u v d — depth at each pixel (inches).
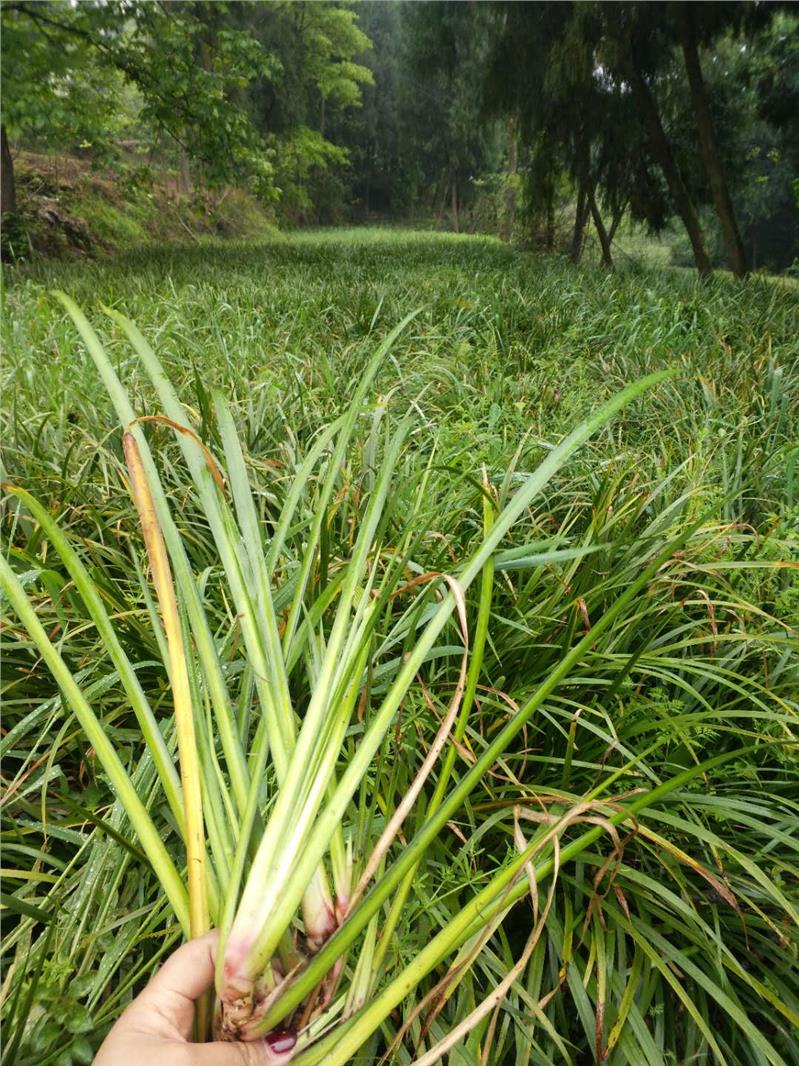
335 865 13.1
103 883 18.6
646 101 205.9
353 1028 12.3
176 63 177.0
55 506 32.4
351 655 14.1
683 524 32.9
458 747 15.2
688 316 92.7
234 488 16.2
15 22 158.2
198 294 97.2
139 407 46.3
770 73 226.4
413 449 44.1
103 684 21.7
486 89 239.9
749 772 21.6
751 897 20.1
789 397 56.0
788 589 26.0
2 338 61.4
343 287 105.3
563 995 19.3
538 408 51.4
